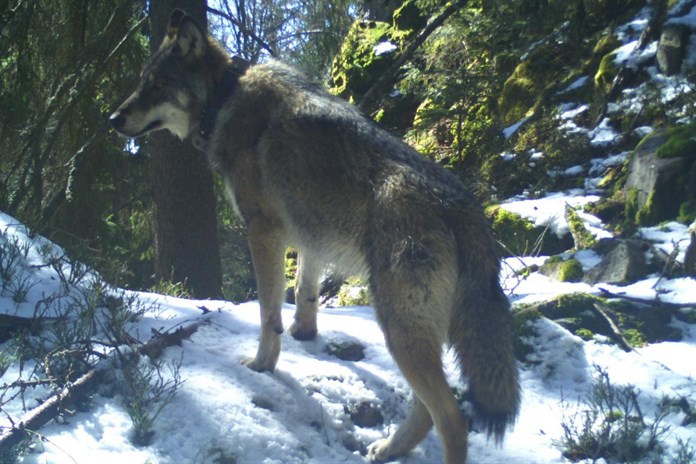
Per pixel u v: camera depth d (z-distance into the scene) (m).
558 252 7.38
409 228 3.60
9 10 9.70
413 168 3.79
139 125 4.52
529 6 10.74
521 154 9.51
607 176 8.21
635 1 10.63
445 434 3.49
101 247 10.58
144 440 3.31
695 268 5.64
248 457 3.42
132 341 3.94
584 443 3.86
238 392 3.74
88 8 10.28
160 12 8.85
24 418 3.18
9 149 10.32
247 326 4.61
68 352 3.62
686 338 4.95
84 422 3.30
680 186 6.90
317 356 4.44
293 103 4.12
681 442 3.74
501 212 7.88
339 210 3.80
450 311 3.64
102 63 9.91
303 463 3.54
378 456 3.77
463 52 11.59
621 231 6.96
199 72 4.46
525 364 4.60
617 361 4.61
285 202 3.98
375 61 13.62
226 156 4.20
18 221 5.42
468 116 11.13
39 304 4.12
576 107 9.92
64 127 10.59
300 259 4.46
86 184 10.31
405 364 3.56
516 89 10.71
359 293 7.12
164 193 9.16
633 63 9.33
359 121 3.98
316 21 13.84
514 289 5.87
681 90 8.45
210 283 9.30
